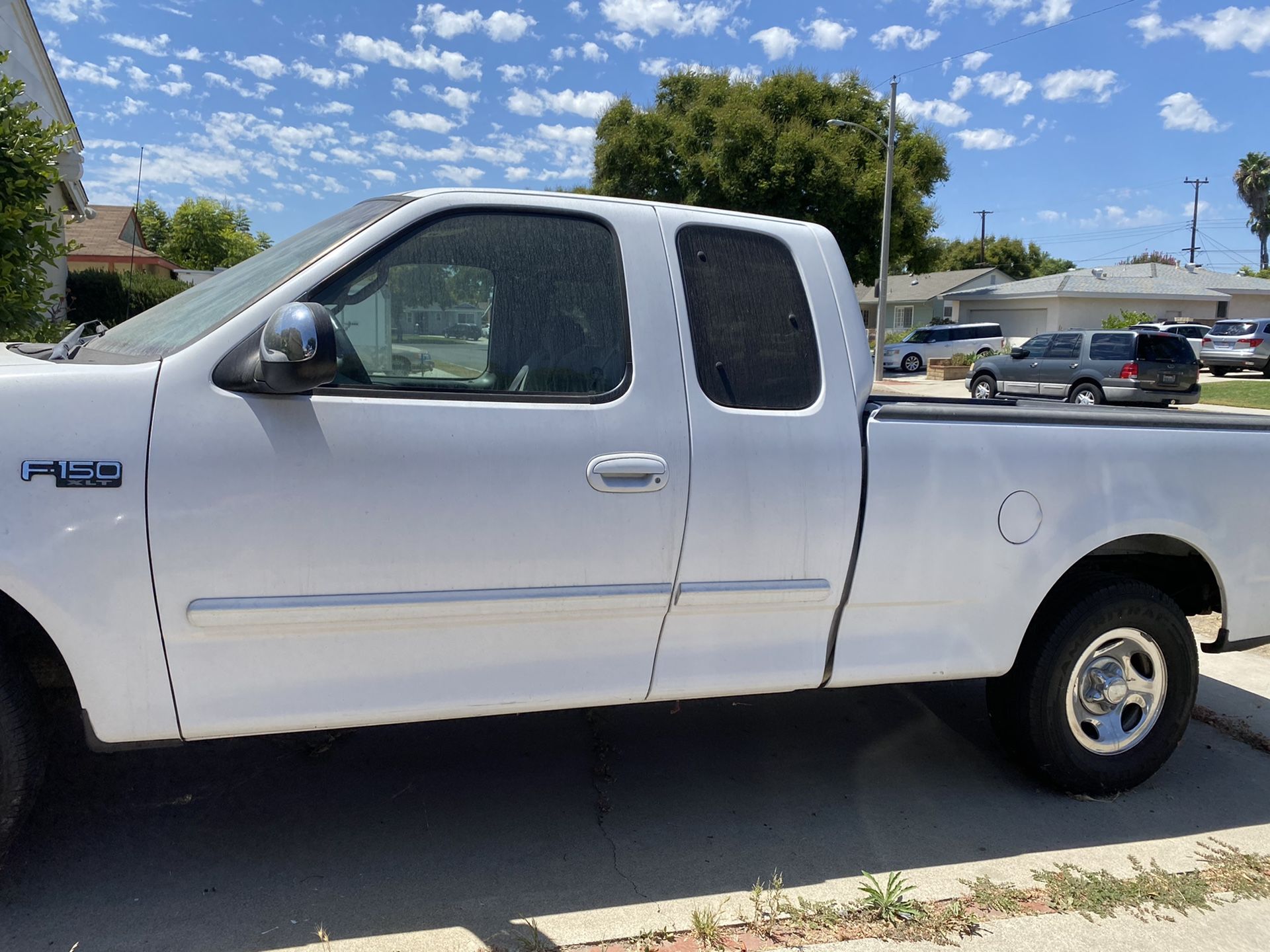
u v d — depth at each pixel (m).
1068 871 3.02
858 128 29.64
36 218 6.36
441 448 2.57
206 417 2.40
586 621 2.81
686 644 2.95
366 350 2.62
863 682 3.20
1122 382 17.66
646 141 30.27
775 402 2.99
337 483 2.48
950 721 4.23
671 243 2.97
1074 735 3.46
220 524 2.40
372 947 2.50
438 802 3.29
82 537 2.32
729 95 29.59
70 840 2.93
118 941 2.48
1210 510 3.52
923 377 30.22
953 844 3.17
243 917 2.60
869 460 3.04
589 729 3.96
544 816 3.23
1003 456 3.21
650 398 2.81
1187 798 3.58
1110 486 3.36
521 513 2.65
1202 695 4.60
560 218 2.87
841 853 3.08
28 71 12.19
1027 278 72.19
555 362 2.78
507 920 2.64
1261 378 27.28
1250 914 2.83
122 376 2.38
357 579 2.53
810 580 3.00
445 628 2.67
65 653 2.36
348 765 3.52
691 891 2.82
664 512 2.79
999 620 3.29
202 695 2.49
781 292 3.08
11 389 2.30
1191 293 42.50
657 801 3.38
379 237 2.66
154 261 18.31
